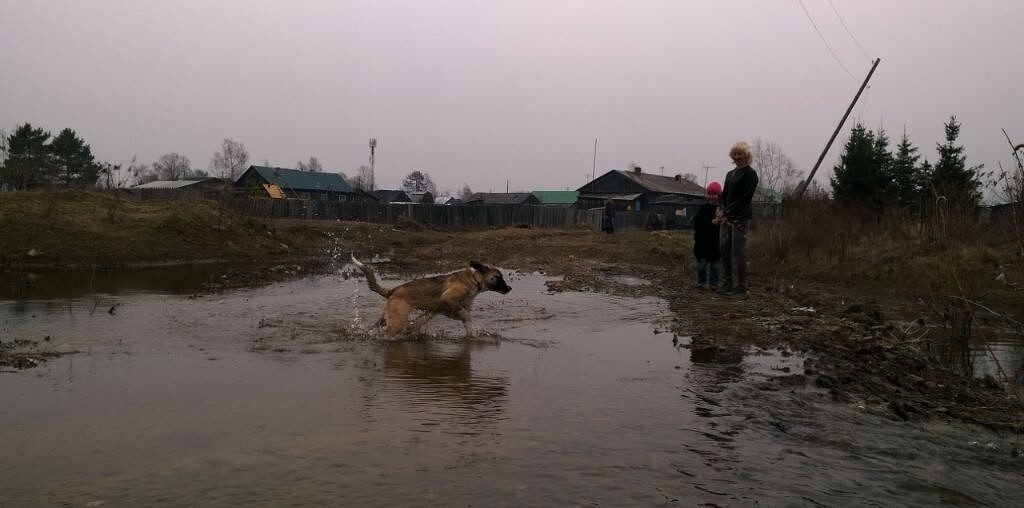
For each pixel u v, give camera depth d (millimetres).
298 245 23547
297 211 40406
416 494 3291
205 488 3346
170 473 3555
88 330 8000
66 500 3189
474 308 10625
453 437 4223
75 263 15586
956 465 3955
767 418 4734
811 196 21672
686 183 80250
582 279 15289
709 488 3459
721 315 9539
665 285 14109
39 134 50938
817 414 4863
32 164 27703
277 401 5059
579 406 5012
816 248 18812
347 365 6461
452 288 8273
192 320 8922
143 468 3633
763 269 19578
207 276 14766
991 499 3467
